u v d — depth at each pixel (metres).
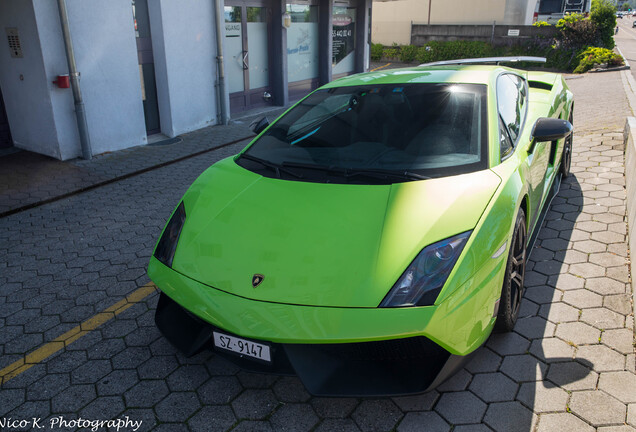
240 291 2.10
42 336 2.96
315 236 2.22
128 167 6.39
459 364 2.09
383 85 3.30
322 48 11.66
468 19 20.34
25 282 3.62
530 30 17.88
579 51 16.97
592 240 3.73
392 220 2.23
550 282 3.20
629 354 2.49
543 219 3.82
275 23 10.02
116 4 6.73
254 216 2.44
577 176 5.15
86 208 5.11
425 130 2.82
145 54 7.57
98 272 3.75
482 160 2.59
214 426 2.21
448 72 3.37
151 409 2.33
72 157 6.74
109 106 6.96
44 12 6.02
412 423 2.17
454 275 2.01
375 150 2.78
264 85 10.34
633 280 3.02
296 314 1.97
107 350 2.80
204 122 8.59
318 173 2.70
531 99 4.26
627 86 11.13
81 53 6.46
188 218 2.61
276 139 3.17
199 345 2.30
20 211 5.06
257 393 2.41
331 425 2.19
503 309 2.48
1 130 7.11
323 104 3.33
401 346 2.00
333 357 2.08
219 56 8.44
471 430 2.10
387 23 21.91
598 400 2.21
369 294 1.96
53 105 6.37
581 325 2.74
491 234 2.19
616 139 6.25
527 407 2.20
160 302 2.67
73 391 2.47
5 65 6.66
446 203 2.27
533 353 2.55
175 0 7.50
